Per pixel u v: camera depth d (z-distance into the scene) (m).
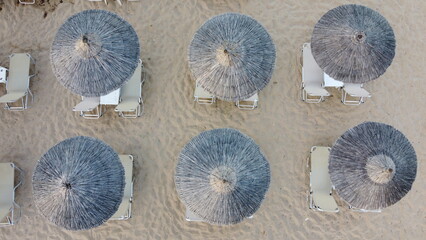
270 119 8.47
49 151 6.95
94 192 6.73
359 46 7.25
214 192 6.66
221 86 7.34
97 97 8.02
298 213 8.16
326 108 8.54
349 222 8.18
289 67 8.65
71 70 7.21
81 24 7.27
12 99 7.96
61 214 6.71
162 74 8.59
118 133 8.41
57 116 8.48
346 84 8.17
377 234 8.16
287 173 8.30
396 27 8.89
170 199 8.19
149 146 8.38
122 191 7.08
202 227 8.12
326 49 7.55
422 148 8.48
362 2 8.97
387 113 8.58
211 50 7.21
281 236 8.10
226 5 8.84
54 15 8.81
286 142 8.41
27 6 8.83
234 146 6.92
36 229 8.12
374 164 6.76
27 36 8.73
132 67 7.45
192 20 8.79
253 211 6.97
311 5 8.91
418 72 8.77
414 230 8.22
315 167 8.02
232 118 8.45
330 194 7.91
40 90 8.55
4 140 8.41
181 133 8.41
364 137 7.11
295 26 8.81
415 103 8.66
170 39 8.72
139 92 8.22
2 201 7.84
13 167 8.00
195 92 8.16
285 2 8.91
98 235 8.10
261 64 7.31
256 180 6.88
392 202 7.07
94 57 7.10
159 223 8.11
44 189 6.70
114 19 7.42
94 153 6.95
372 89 8.66
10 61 8.31
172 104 8.50
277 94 8.55
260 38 7.36
